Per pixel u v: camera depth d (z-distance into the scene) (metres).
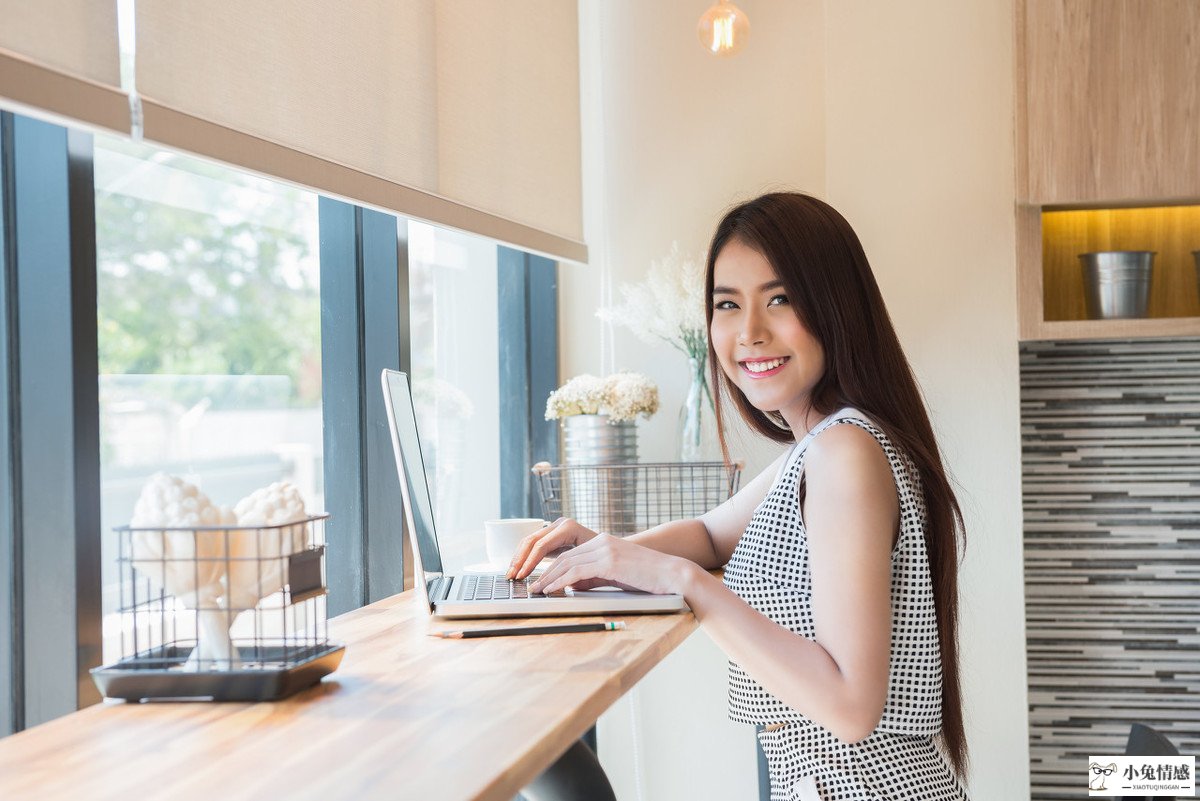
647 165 2.84
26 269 1.22
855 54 2.51
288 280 1.78
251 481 1.66
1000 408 2.44
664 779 2.85
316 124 1.57
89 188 1.26
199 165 1.54
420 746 0.82
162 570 1.01
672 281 2.53
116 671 0.98
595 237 2.87
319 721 0.91
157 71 1.23
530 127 2.44
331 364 1.93
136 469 1.38
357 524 2.03
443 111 2.01
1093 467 2.71
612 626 1.29
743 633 1.28
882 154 2.49
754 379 1.50
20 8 1.04
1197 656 2.66
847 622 1.22
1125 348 2.70
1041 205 2.38
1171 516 2.68
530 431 2.84
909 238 2.48
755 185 2.78
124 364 1.36
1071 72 2.31
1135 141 2.29
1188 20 2.26
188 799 0.71
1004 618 2.42
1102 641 2.70
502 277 2.70
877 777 1.31
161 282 1.44
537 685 1.02
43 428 1.22
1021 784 2.39
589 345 2.89
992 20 2.45
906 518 1.33
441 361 2.34
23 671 1.21
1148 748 1.12
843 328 1.45
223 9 1.36
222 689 0.98
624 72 2.85
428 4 1.95
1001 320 2.44
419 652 1.21
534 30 2.46
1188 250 2.60
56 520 1.22
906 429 1.43
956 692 1.44
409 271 2.16
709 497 2.42
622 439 2.45
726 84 2.80
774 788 1.42
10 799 0.72
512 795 0.76
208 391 1.55
